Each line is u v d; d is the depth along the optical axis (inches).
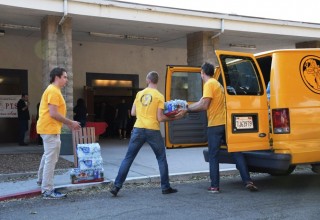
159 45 649.0
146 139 252.7
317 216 200.5
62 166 346.3
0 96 558.6
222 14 502.6
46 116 245.6
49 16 432.5
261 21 525.0
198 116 307.4
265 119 253.8
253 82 254.7
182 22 485.4
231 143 244.2
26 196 253.6
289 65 250.1
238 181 300.4
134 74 650.2
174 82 311.3
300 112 246.8
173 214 208.4
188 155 407.5
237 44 631.8
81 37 577.3
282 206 221.1
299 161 244.2
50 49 432.5
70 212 216.8
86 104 607.2
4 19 460.8
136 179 293.0
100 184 278.2
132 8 453.7
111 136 660.7
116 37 571.2
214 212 210.8
